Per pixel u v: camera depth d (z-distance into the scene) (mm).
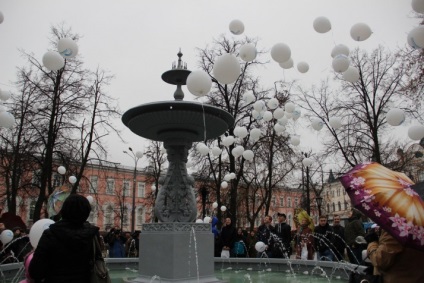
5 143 20312
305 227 10195
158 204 6859
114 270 9570
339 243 8953
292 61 6738
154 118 6566
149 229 6730
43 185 18656
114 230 12102
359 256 8336
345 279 7629
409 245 2828
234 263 10141
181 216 6770
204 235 6684
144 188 51781
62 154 19516
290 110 8875
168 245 6297
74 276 2789
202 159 21078
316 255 9523
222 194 23828
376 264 3082
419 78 16031
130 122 6918
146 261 6617
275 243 9836
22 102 18859
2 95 7281
